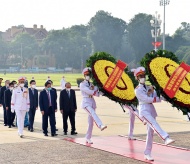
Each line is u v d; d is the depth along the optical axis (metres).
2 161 10.56
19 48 142.88
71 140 13.99
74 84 64.00
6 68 145.75
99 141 13.79
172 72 10.97
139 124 18.61
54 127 15.27
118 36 118.56
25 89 15.30
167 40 131.50
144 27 110.62
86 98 13.27
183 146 12.82
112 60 13.62
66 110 15.50
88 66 13.27
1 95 19.27
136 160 10.79
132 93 13.07
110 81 12.57
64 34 140.12
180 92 10.65
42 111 15.23
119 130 16.61
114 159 10.88
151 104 11.04
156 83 10.75
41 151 11.95
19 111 15.06
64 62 140.75
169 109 26.75
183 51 119.81
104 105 30.58
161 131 10.51
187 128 17.11
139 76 11.04
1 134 15.78
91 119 13.29
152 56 11.27
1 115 24.30
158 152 11.91
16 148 12.45
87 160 10.73
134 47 115.06
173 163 10.45
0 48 143.00
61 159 10.83
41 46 142.88
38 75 110.81
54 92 15.45
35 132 16.38
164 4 55.56
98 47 117.75
